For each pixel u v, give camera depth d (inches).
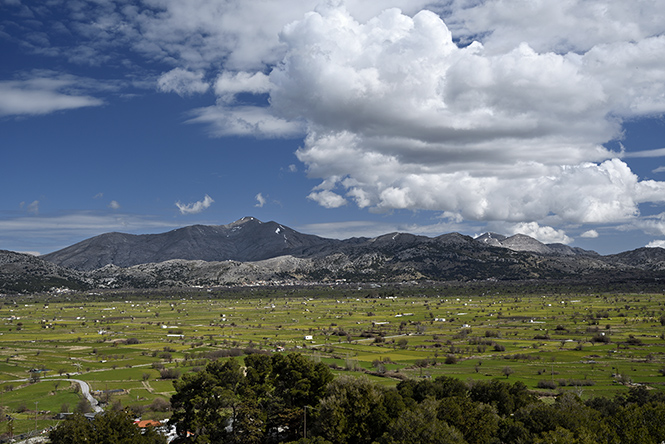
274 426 5068.9
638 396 5349.4
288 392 5182.1
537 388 6806.1
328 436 4431.6
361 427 4488.2
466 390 5526.6
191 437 4997.5
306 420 4945.9
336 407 4515.3
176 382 5068.9
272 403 5036.9
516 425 4005.9
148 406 6545.3
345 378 4965.6
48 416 6314.0
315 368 5398.6
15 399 7047.2
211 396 4965.6
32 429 5748.0
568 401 4601.4
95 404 6791.3
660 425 3836.1
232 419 5054.1
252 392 5103.3
